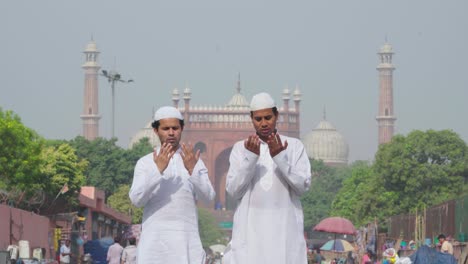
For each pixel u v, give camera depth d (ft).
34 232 109.60
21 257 89.97
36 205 125.70
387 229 199.62
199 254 32.48
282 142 31.01
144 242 32.27
